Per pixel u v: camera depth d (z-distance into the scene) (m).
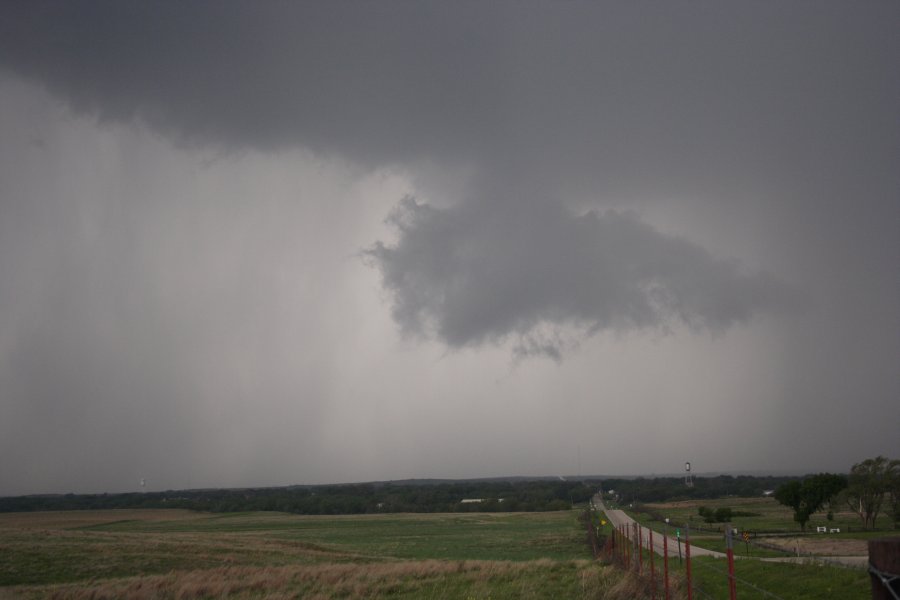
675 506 171.12
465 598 25.06
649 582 20.77
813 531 67.38
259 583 34.38
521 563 39.00
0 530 67.88
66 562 46.97
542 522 132.00
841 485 71.69
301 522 156.38
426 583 31.50
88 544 56.03
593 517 122.19
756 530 69.31
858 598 16.34
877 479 73.06
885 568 3.85
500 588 27.27
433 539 92.62
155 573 46.03
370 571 38.47
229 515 199.88
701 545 50.62
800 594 18.30
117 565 47.28
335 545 80.38
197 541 67.19
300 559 56.97
